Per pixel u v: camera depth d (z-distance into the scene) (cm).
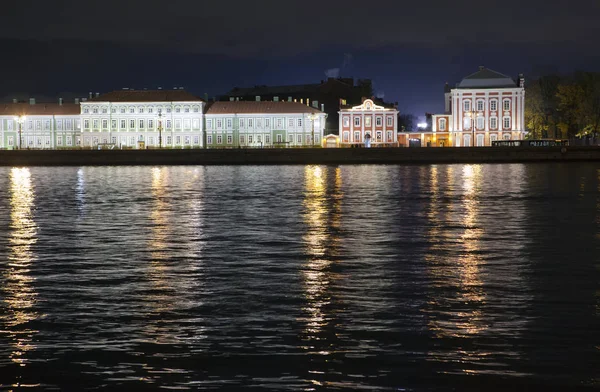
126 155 14175
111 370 1616
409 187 7194
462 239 3450
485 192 6494
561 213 4672
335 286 2362
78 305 2128
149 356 1695
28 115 18150
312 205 5309
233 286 2369
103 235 3644
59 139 18188
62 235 3656
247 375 1583
